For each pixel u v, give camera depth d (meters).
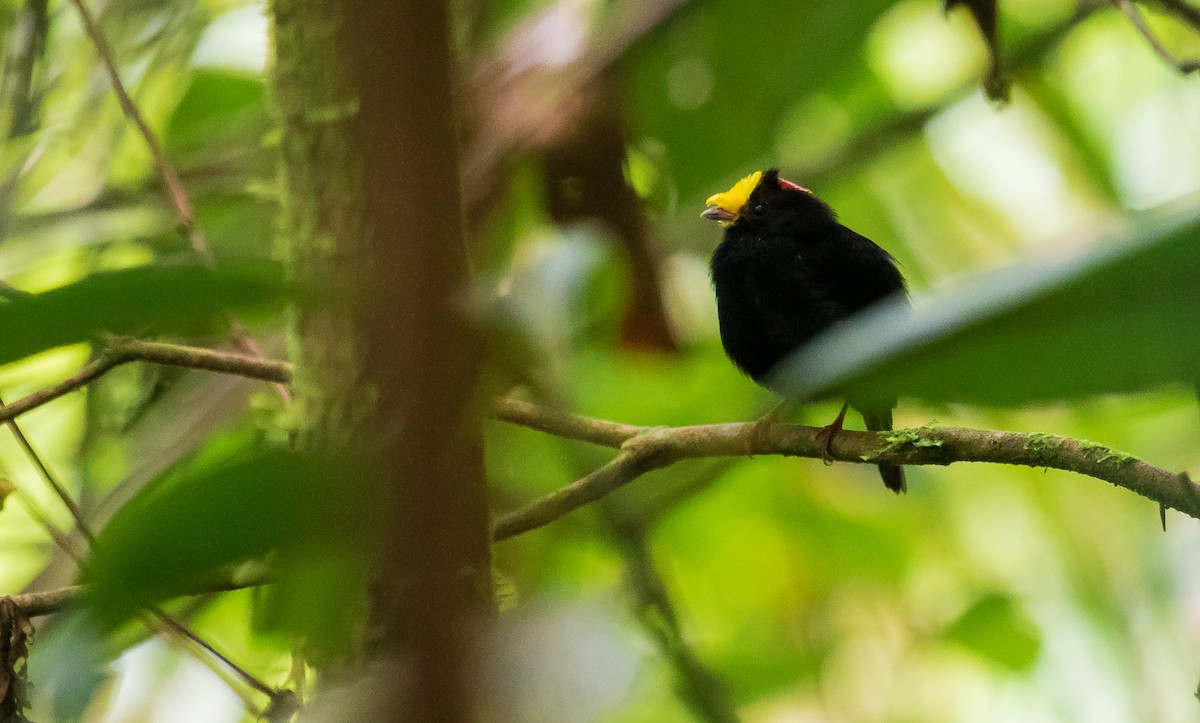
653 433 6.83
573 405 2.27
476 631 1.32
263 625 2.11
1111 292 1.10
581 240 2.42
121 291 1.39
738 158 10.65
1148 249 1.08
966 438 6.36
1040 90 11.27
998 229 12.23
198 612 7.01
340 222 2.59
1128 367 1.14
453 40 1.66
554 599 1.38
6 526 8.27
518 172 7.55
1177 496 5.35
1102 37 12.25
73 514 5.14
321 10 3.18
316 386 2.76
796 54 10.16
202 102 10.55
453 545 1.43
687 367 8.86
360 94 1.52
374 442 1.50
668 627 6.45
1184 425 10.21
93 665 1.65
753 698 10.54
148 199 9.67
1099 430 10.19
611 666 1.26
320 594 1.80
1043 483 11.76
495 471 7.34
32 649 4.97
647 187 10.29
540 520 6.30
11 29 8.95
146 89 10.37
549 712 1.24
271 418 6.07
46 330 1.36
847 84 12.14
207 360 6.06
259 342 7.98
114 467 8.41
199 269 1.43
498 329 1.67
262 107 10.45
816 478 10.91
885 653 11.48
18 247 9.36
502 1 9.50
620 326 7.00
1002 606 10.89
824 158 11.52
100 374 5.84
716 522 10.89
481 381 1.53
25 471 8.66
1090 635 11.50
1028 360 1.16
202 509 1.48
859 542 11.13
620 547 6.52
